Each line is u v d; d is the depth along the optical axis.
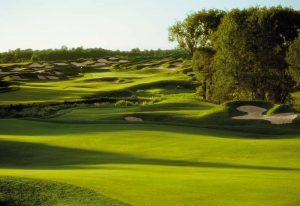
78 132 43.03
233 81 79.06
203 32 91.25
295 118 53.03
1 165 29.20
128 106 73.38
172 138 37.78
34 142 36.56
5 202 16.45
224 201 16.86
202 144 34.78
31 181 18.66
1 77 140.62
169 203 16.58
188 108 67.31
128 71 173.12
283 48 88.88
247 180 20.55
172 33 93.00
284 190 18.52
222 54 79.75
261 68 79.69
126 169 24.67
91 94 100.00
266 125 51.53
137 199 17.05
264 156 30.41
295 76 75.38
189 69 149.62
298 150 31.91
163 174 22.30
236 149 32.50
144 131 42.22
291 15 90.50
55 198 16.95
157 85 121.06
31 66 186.50
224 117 54.88
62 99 89.31
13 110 71.62
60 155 32.12
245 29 79.62
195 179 20.72
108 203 16.47
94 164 28.16
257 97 81.25
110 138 38.34
